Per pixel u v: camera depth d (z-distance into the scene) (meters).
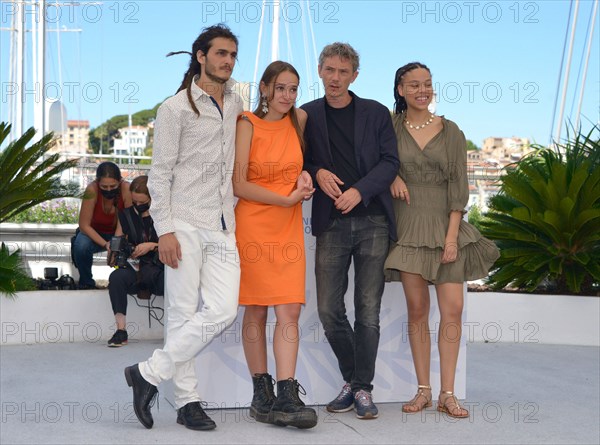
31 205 6.54
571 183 6.42
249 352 3.93
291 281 3.81
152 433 3.67
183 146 3.66
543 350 6.12
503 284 6.84
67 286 6.38
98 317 6.08
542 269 6.72
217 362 4.16
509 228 6.79
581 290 6.82
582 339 6.42
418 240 4.02
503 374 5.22
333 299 4.03
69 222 9.99
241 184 3.80
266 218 3.81
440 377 4.31
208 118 3.65
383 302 4.40
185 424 3.76
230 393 4.18
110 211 6.48
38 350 5.64
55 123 13.38
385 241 4.02
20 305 5.90
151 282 5.91
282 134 3.86
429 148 4.07
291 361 3.79
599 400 4.55
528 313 6.49
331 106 4.07
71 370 5.01
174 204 3.69
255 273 3.81
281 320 3.81
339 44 3.96
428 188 4.09
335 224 4.00
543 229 6.53
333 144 4.02
